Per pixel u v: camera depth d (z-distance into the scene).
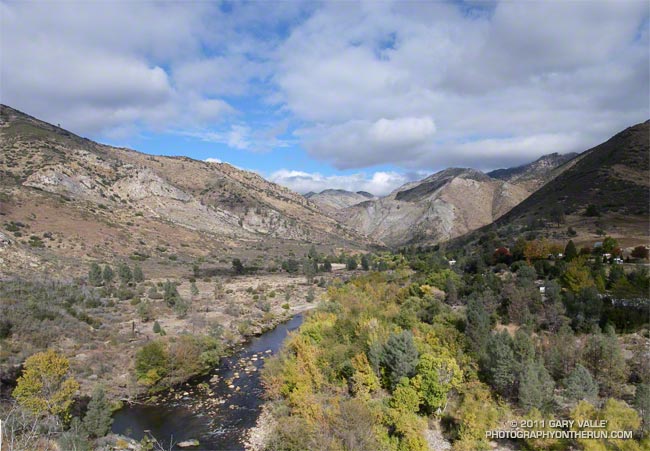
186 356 51.09
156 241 153.25
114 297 83.38
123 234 144.00
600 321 51.62
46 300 64.75
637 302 55.03
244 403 44.44
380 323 54.12
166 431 38.38
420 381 36.56
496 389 38.19
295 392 39.59
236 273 136.12
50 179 158.25
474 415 32.28
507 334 43.59
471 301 57.94
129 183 196.25
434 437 34.03
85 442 30.00
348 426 31.48
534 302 58.56
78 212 144.12
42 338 51.47
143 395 45.88
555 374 39.91
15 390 33.62
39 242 108.44
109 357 51.34
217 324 70.19
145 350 47.91
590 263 81.31
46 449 23.97
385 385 41.44
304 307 93.62
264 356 60.44
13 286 68.75
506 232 152.25
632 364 40.25
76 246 117.00
